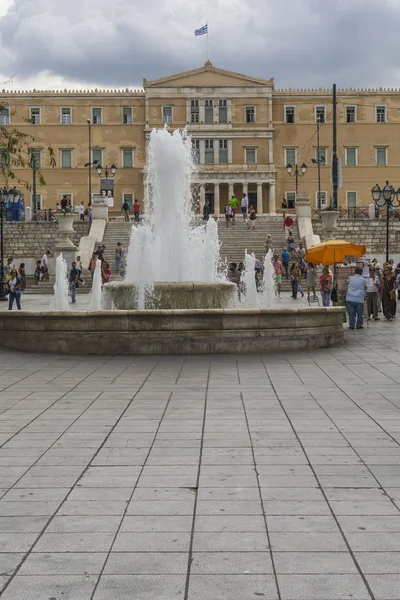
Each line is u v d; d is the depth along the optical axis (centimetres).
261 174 8212
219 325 1590
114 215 8269
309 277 3372
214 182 8219
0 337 1723
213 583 465
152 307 1903
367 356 1559
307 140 8306
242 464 729
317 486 657
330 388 1179
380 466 719
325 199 8319
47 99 8219
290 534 543
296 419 939
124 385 1223
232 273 3559
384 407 1017
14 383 1252
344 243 2530
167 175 2302
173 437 846
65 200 5447
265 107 8250
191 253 2458
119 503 615
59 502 620
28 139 8194
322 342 1703
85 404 1059
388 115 8275
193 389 1177
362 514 584
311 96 8288
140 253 1983
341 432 863
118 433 869
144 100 8262
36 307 3155
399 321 2452
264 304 2469
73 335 1608
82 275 4553
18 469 719
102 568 488
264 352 1611
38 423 929
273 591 454
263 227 5672
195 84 8238
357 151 8288
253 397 1102
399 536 538
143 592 454
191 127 8231
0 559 504
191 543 527
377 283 2505
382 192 3247
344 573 477
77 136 8244
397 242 5609
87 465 731
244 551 512
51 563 496
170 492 643
